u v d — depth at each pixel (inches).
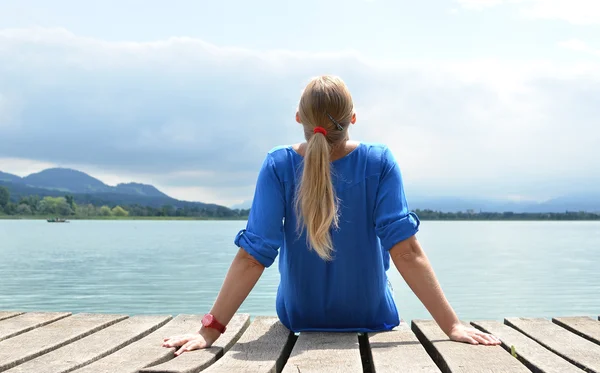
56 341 111.5
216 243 1024.2
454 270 505.4
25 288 361.4
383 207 111.6
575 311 278.2
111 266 529.0
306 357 98.0
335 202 111.7
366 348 118.0
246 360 97.0
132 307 282.7
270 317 138.4
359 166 113.0
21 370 92.0
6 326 125.3
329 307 118.5
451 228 2625.5
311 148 106.0
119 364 94.7
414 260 109.6
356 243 114.0
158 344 110.0
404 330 123.2
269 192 111.9
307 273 116.1
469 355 96.7
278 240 111.4
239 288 109.1
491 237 1402.6
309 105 109.0
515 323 131.8
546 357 100.1
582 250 822.5
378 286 118.4
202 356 99.7
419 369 90.0
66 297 320.2
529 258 658.2
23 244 967.0
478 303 307.6
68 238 1238.9
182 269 497.7
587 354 102.7
